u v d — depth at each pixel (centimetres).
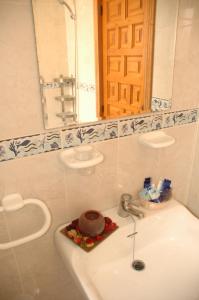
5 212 81
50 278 103
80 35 73
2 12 61
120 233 92
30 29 65
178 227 106
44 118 75
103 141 90
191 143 117
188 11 90
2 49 64
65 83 75
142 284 88
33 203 81
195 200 128
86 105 81
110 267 92
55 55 71
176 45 92
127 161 100
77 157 80
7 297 96
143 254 100
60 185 88
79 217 93
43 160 80
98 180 96
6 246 76
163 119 102
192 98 106
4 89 67
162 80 95
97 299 69
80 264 80
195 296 83
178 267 94
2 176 76
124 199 97
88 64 77
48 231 93
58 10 67
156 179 113
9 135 72
